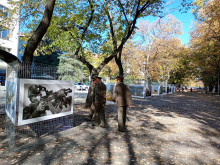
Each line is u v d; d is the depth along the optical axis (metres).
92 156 3.39
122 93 5.20
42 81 4.60
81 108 9.68
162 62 29.41
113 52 10.38
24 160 3.11
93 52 11.59
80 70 30.69
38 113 4.48
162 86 26.31
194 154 3.68
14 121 4.17
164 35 24.83
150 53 26.48
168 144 4.25
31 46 6.10
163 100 17.67
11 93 4.80
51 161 3.11
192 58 25.55
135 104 12.82
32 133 4.73
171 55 29.41
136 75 29.95
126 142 4.29
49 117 4.84
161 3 9.41
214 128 6.09
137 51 26.77
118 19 9.34
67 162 3.09
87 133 4.96
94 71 10.25
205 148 4.06
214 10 14.83
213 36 17.72
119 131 5.25
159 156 3.50
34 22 10.30
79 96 16.23
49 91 4.85
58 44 10.74
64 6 9.95
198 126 6.31
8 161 3.05
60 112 5.26
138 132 5.23
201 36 19.98
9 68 5.57
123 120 5.25
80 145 3.98
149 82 21.91
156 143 4.29
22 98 4.07
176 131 5.49
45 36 11.07
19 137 4.37
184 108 11.62
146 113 8.88
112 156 3.42
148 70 26.59
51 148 3.74
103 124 5.64
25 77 5.02
